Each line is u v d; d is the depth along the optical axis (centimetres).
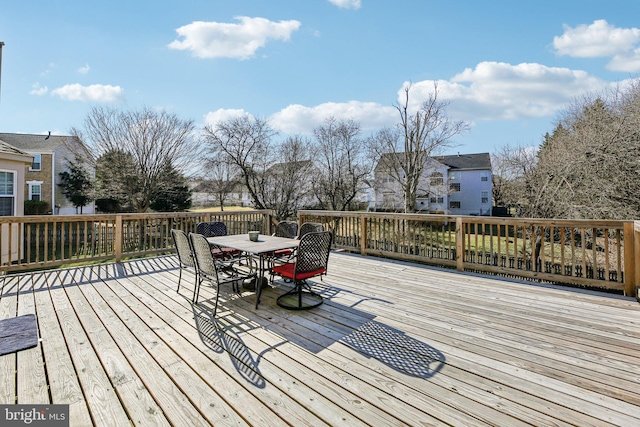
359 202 2306
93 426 161
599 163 948
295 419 166
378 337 261
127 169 1519
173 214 629
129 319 300
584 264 393
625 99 1045
